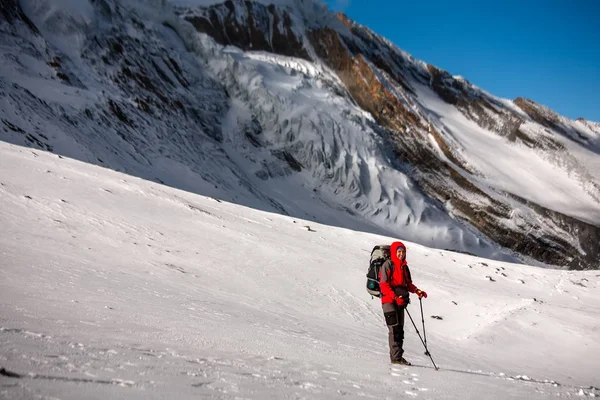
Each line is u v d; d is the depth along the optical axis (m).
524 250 129.75
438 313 18.48
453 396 4.18
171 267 15.77
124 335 4.32
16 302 4.87
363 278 21.19
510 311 17.52
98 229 18.17
